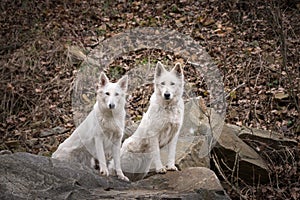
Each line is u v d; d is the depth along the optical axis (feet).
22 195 12.89
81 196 13.38
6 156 14.64
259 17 32.48
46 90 27.55
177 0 36.35
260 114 23.02
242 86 25.26
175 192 14.07
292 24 30.35
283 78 24.81
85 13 36.22
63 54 30.30
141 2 37.04
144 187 15.20
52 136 23.56
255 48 28.94
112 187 14.83
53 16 36.06
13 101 26.91
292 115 22.57
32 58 29.99
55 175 14.30
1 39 32.45
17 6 36.78
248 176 19.22
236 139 19.86
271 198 18.39
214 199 13.70
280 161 20.06
